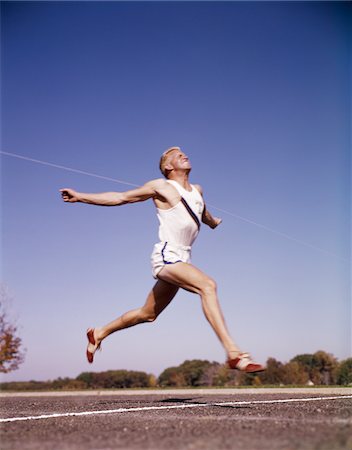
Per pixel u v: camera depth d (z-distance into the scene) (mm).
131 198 5379
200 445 3234
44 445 3406
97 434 3859
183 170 5574
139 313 5980
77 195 5273
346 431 3682
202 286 5020
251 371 4641
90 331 6305
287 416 4766
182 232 5371
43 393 14922
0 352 20828
